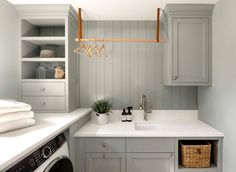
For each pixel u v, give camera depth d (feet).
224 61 5.55
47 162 3.51
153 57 7.72
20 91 6.61
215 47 6.17
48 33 7.71
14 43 6.37
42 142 3.42
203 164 5.81
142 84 7.77
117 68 7.77
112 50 7.73
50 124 4.67
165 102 7.75
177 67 6.50
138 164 5.81
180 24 6.47
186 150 5.83
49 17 6.52
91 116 7.83
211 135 5.62
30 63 7.23
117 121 7.50
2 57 5.76
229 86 5.27
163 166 5.81
